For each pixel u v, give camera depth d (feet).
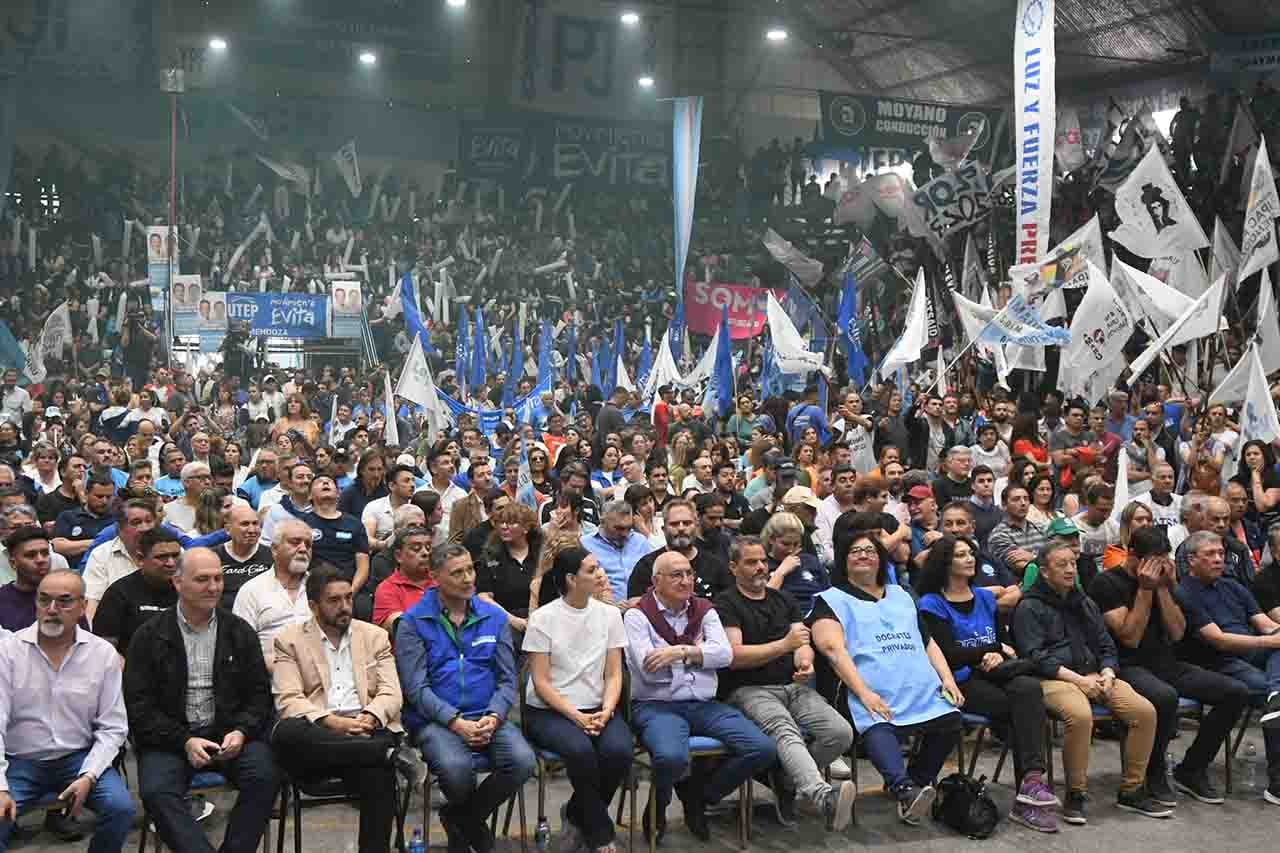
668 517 25.20
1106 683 23.29
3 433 40.37
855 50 125.80
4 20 108.37
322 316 87.20
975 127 107.96
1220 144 86.38
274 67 117.19
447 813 20.27
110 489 29.68
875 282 91.04
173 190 82.23
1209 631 25.03
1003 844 21.59
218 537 25.61
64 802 17.80
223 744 18.80
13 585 21.62
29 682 18.58
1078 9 99.91
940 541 24.16
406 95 120.67
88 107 111.55
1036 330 44.75
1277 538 26.94
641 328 109.19
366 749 19.02
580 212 120.57
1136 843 21.76
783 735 21.36
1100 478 32.40
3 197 106.83
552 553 25.46
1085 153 104.53
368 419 59.57
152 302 91.81
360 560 28.30
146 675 19.10
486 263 115.14
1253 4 89.56
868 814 23.08
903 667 22.71
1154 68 102.89
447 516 33.50
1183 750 27.40
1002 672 23.04
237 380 76.89
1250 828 22.62
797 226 113.09
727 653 21.80
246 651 19.57
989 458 38.55
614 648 21.34
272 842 21.44
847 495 31.45
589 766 20.11
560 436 46.09
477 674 20.72
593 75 123.85
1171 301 49.14
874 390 51.62
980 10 106.73
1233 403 43.21
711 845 21.44
